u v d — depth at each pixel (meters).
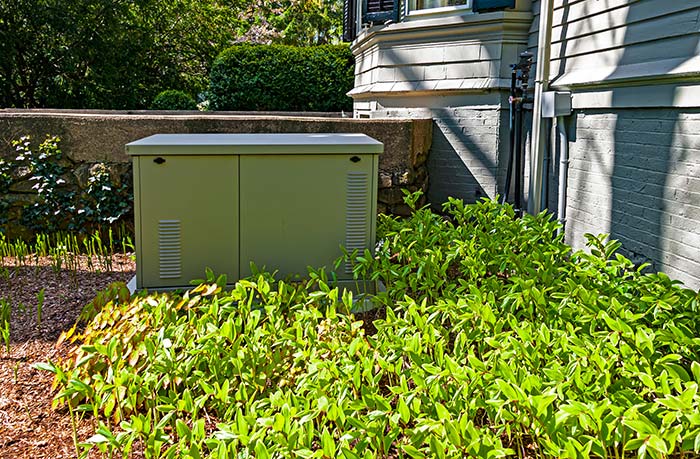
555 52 5.75
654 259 4.25
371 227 4.16
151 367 2.85
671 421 2.12
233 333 2.97
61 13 13.91
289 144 4.00
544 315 3.12
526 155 6.53
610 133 4.81
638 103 4.36
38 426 2.95
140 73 15.85
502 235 4.33
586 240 5.15
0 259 5.19
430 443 2.11
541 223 4.57
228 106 11.37
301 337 3.01
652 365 2.62
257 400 2.81
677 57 4.02
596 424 2.14
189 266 4.03
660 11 4.18
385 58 7.55
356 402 2.40
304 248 4.11
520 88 6.18
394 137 6.38
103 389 2.68
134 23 15.73
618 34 4.70
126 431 2.65
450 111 7.00
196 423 2.45
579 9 5.29
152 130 5.97
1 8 13.73
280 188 4.04
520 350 2.57
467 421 2.23
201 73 17.67
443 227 4.61
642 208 4.40
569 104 5.34
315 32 18.39
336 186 4.09
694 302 3.01
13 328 3.97
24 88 14.59
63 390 2.88
